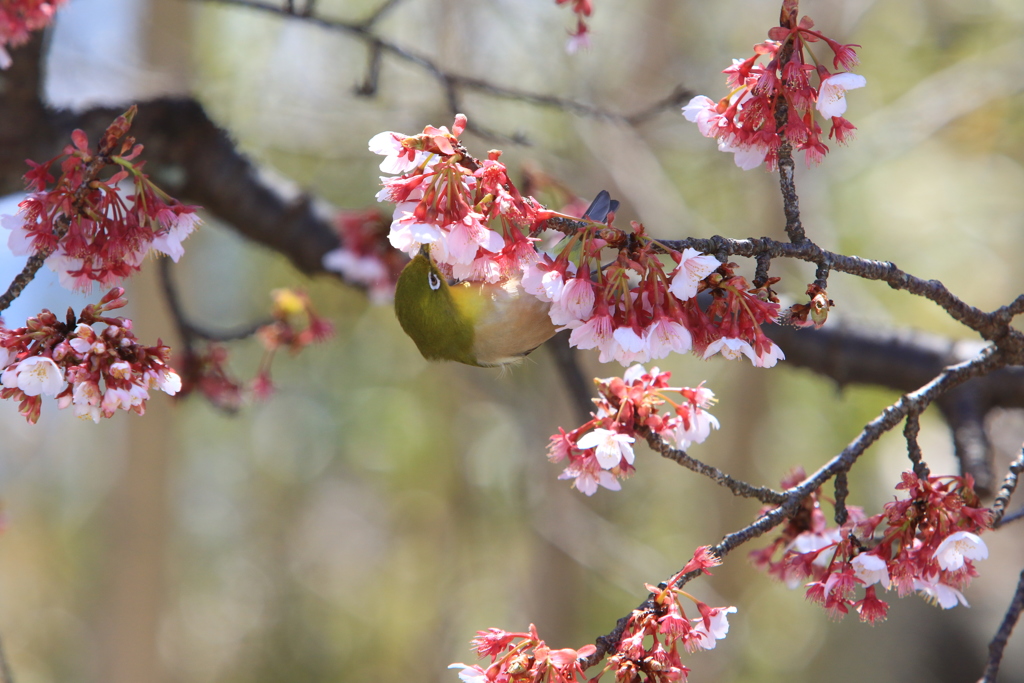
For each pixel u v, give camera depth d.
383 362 18.78
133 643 16.81
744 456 15.90
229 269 18.16
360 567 23.61
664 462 17.00
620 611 18.58
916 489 3.03
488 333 3.96
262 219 6.70
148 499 16.86
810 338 6.12
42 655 23.30
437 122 9.00
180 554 22.98
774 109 3.01
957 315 3.34
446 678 19.62
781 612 17.73
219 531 23.70
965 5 14.55
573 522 15.42
